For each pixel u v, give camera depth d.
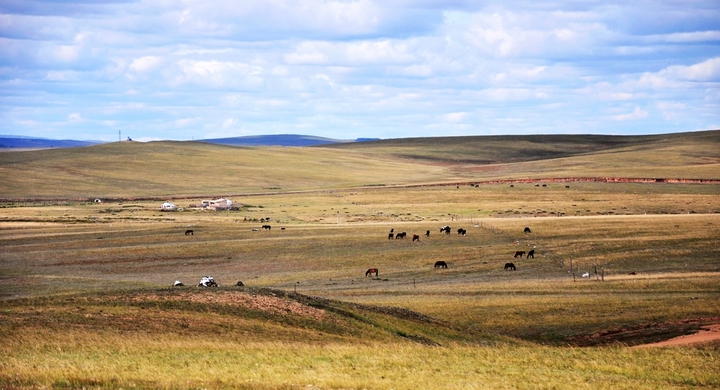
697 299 64.19
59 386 27.20
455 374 33.31
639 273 85.12
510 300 67.25
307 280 86.50
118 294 49.97
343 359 35.66
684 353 40.34
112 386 27.34
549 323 57.59
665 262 91.12
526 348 43.28
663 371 35.34
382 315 52.25
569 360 37.94
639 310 60.12
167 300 48.00
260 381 29.45
